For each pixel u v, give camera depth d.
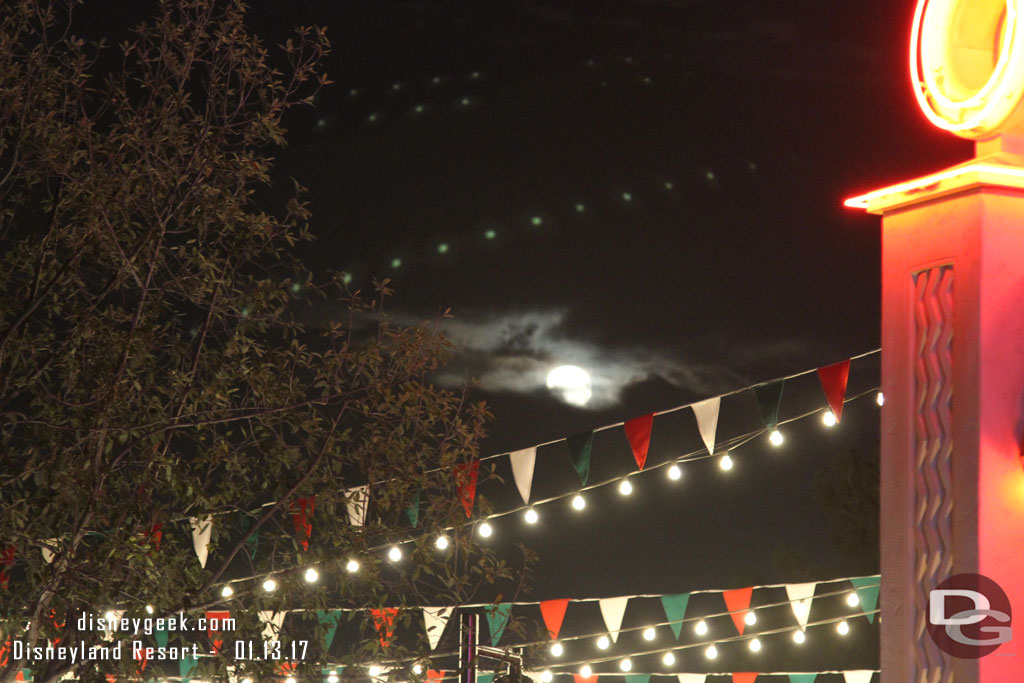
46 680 6.71
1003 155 3.43
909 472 3.37
